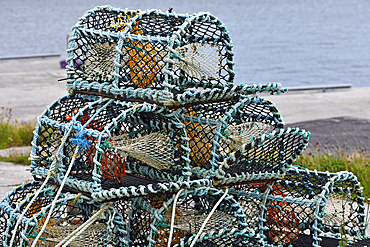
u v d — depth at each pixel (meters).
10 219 3.72
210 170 3.81
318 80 21.28
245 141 4.08
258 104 4.14
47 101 14.80
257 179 3.99
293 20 58.25
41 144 4.04
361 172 7.48
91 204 3.72
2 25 55.69
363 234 4.39
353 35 41.41
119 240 3.67
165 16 3.96
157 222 3.71
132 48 3.95
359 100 14.89
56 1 117.06
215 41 4.11
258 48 33.06
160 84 4.16
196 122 3.91
